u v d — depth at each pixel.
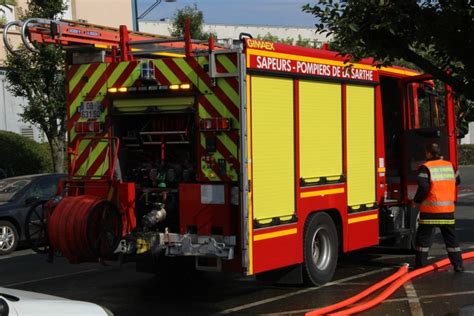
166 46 9.69
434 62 6.97
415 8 5.79
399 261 10.65
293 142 7.98
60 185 8.36
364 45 5.98
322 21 6.04
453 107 11.12
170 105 7.60
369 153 9.53
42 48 15.61
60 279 9.66
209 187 7.31
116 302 8.11
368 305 7.46
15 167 19.09
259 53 7.40
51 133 17.12
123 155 8.27
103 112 8.13
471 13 5.47
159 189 7.88
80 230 7.27
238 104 7.17
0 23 20.12
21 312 3.79
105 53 8.34
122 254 7.75
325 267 8.70
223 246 7.19
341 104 8.91
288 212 7.89
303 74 8.12
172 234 7.46
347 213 9.02
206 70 7.36
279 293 8.41
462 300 7.78
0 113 21.66
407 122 10.73
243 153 7.16
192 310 7.64
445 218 9.38
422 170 9.41
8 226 12.25
